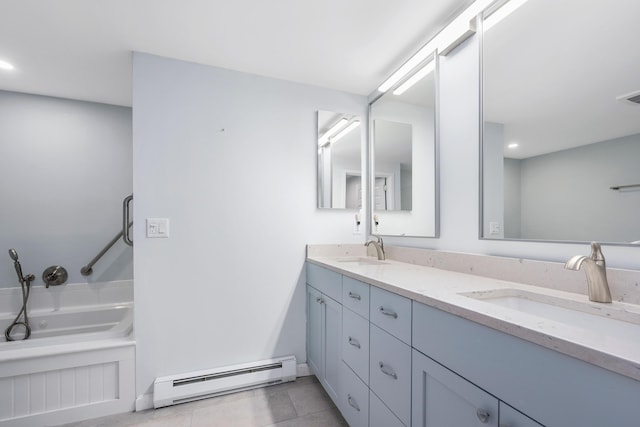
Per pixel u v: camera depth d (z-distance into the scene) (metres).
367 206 2.36
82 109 2.45
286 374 1.95
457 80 1.53
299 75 2.04
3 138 2.24
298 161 2.14
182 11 1.40
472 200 1.45
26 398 1.49
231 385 1.82
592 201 0.99
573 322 0.91
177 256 1.81
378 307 1.23
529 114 1.18
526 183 1.19
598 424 0.51
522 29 1.21
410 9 1.40
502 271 1.24
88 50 1.71
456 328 0.83
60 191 2.38
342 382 1.55
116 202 2.54
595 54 0.98
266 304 2.03
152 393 1.71
